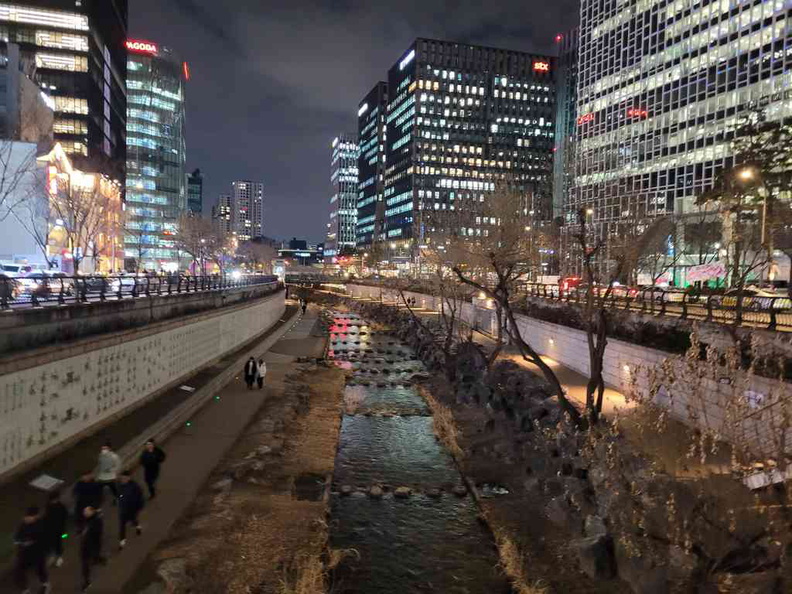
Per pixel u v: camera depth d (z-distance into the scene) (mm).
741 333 19578
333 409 28062
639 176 109875
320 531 14383
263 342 46188
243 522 14188
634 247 34625
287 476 18234
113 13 117688
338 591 12297
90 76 99625
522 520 15656
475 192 163500
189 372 28812
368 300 103625
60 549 10031
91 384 18281
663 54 105688
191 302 30703
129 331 21109
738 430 12469
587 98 127375
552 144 199500
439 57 189875
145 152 148250
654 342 24484
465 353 37656
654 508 12609
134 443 17906
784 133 39344
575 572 12773
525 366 33906
